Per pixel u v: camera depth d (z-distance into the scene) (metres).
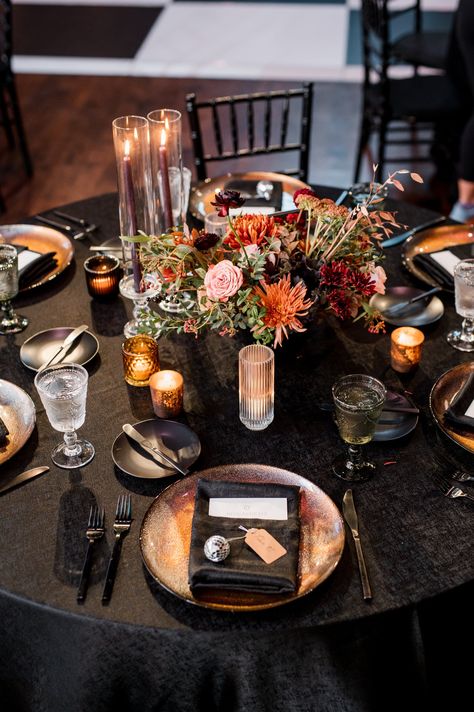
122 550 1.31
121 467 1.44
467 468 1.46
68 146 4.67
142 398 1.64
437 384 1.61
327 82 5.48
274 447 1.51
